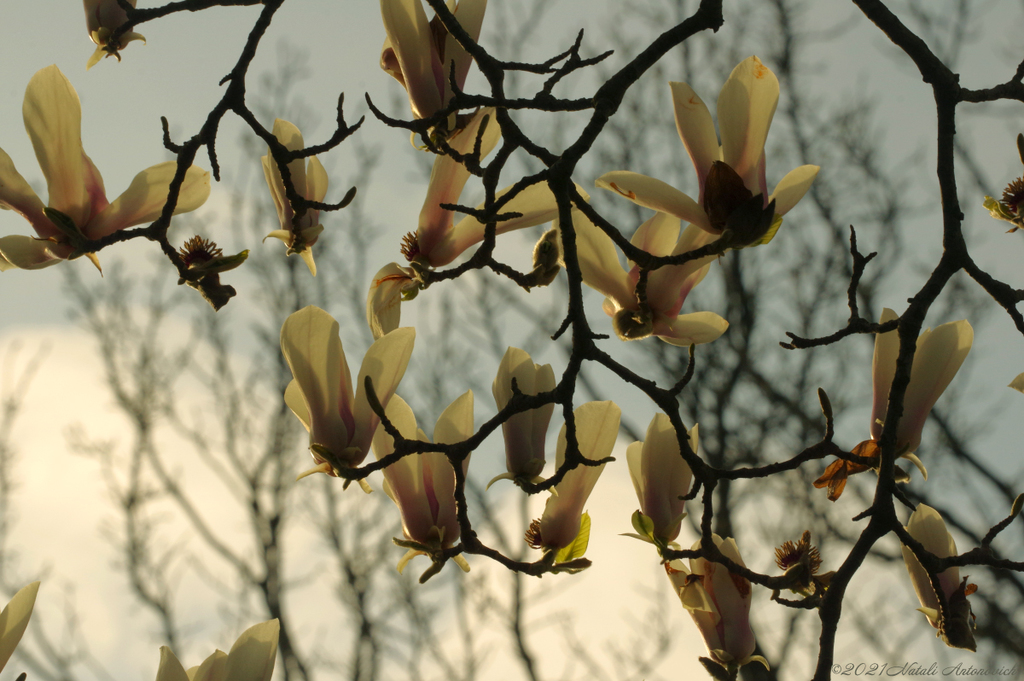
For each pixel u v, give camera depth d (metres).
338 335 1.42
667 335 1.45
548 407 1.48
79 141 1.46
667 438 1.49
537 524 1.48
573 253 1.42
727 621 1.52
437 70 1.48
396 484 1.46
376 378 1.43
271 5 1.50
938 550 1.52
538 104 1.44
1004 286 1.53
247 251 1.50
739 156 1.40
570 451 1.44
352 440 1.42
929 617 1.51
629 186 1.40
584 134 1.41
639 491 1.49
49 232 1.47
